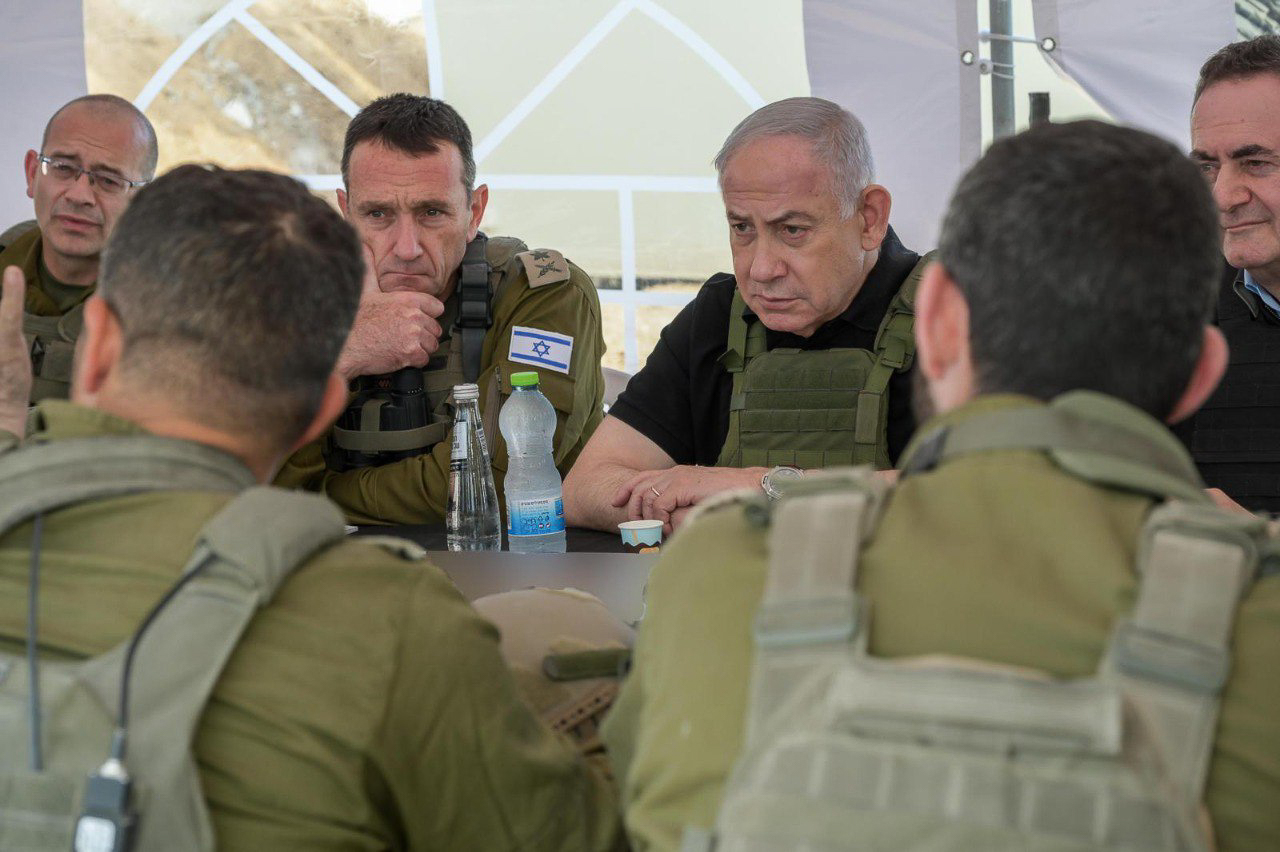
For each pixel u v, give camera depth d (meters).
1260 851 0.76
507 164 4.27
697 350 2.80
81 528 1.02
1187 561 0.81
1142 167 0.92
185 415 1.08
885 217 2.63
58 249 3.17
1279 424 2.68
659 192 4.23
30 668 0.93
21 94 4.35
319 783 0.98
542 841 1.12
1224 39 3.65
